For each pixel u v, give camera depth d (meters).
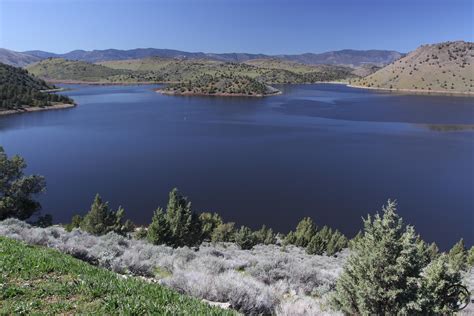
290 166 84.00
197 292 9.48
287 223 54.28
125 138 117.06
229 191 67.00
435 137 118.88
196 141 112.81
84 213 56.44
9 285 8.09
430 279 10.61
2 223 22.53
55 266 9.43
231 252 24.06
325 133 127.06
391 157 91.94
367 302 9.73
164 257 15.48
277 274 14.30
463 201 61.88
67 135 121.00
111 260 12.74
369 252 10.08
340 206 60.38
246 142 111.62
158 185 69.88
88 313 6.91
